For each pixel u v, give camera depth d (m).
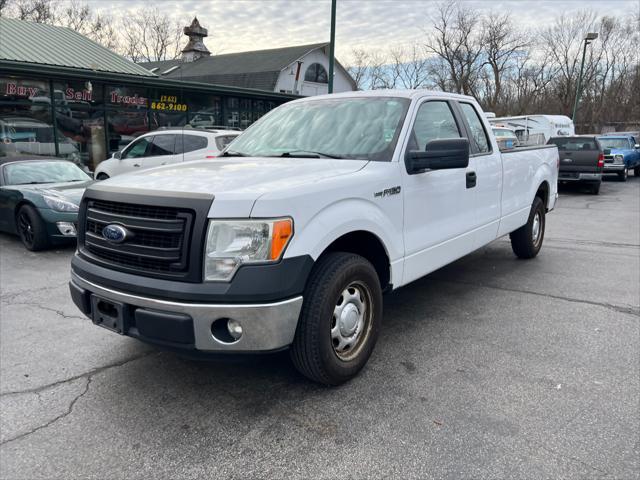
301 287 2.95
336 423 3.00
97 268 3.20
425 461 2.64
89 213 3.36
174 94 17.94
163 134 12.01
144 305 2.91
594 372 3.60
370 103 4.36
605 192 17.05
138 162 12.12
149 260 2.97
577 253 7.52
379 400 3.25
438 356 3.90
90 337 4.35
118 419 3.08
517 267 6.62
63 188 8.03
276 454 2.72
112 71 16.83
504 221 5.69
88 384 3.52
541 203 6.95
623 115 49.03
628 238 8.84
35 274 6.48
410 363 3.77
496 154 5.39
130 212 3.07
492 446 2.76
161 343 2.91
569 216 11.71
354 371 3.45
